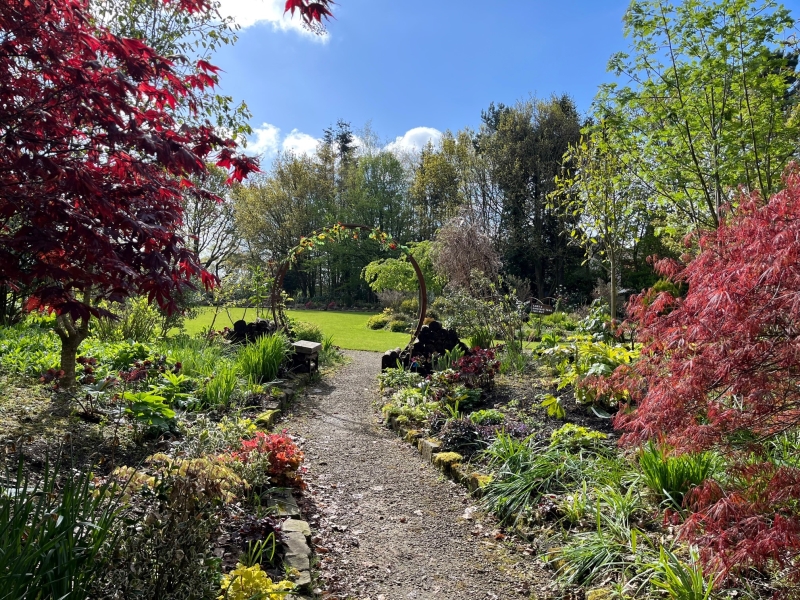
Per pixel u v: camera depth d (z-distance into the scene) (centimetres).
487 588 285
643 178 809
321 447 513
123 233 238
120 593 177
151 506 221
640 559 273
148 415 405
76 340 517
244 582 212
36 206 212
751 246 212
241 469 337
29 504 189
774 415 212
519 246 2634
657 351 264
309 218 3253
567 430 445
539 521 343
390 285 2156
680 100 691
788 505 215
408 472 457
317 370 873
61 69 231
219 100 648
